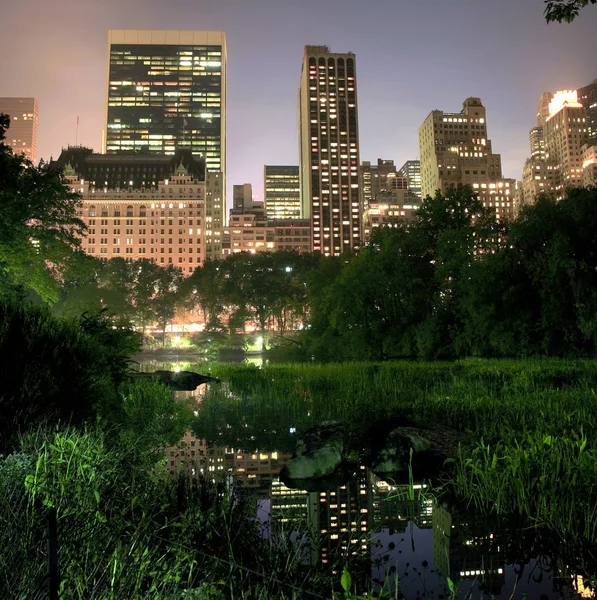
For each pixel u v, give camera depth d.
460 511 9.19
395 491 10.80
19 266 30.70
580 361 31.25
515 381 22.53
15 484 5.41
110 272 122.62
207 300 123.38
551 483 8.45
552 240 36.66
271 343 115.75
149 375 31.83
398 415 16.98
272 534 6.79
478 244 49.06
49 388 9.41
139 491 6.45
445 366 33.62
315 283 69.06
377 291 52.78
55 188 34.16
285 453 14.20
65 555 4.08
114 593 3.84
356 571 6.31
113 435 11.06
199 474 11.41
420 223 56.53
